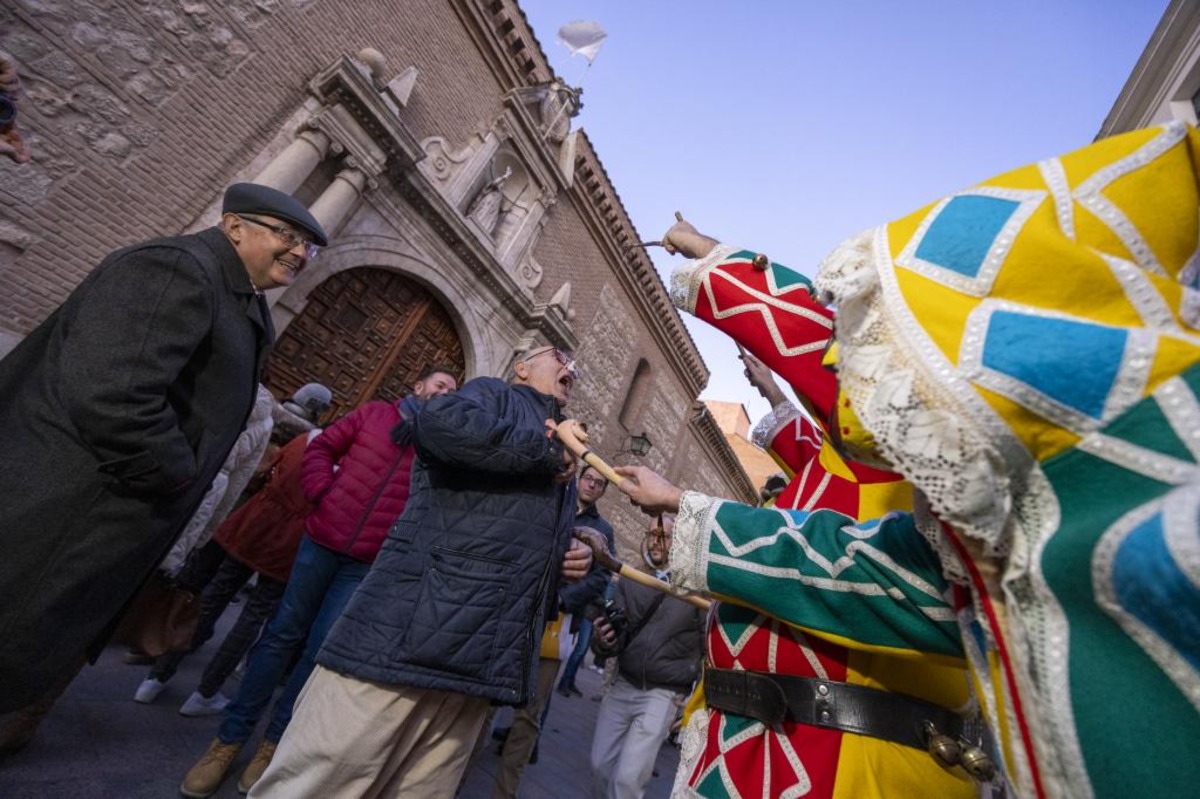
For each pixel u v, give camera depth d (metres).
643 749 2.73
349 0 6.52
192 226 5.38
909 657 0.75
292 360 6.74
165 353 1.44
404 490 2.62
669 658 2.85
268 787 1.40
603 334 11.32
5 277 4.43
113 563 1.42
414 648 1.43
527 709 2.80
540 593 1.66
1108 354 0.43
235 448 3.25
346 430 2.74
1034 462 0.46
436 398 1.64
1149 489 0.39
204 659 3.65
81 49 4.71
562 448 1.69
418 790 1.55
